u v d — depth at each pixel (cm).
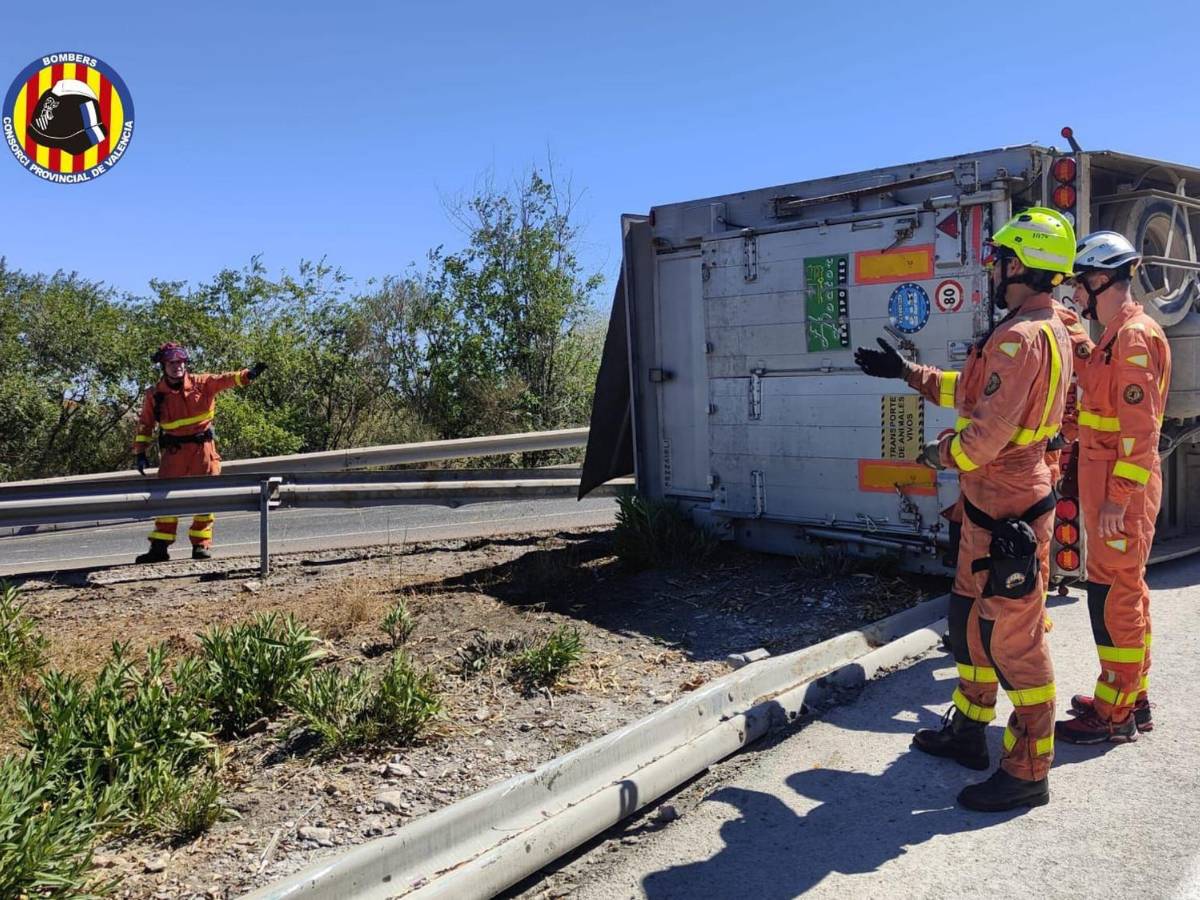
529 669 516
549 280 1767
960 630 409
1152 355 423
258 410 1614
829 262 677
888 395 658
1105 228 668
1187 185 741
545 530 951
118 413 1558
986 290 599
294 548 919
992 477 378
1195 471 795
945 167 623
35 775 359
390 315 1788
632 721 459
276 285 1708
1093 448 435
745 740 446
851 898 326
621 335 850
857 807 389
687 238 779
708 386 764
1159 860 337
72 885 308
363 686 461
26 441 1500
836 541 711
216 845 354
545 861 347
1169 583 681
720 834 374
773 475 729
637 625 615
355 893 311
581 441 1428
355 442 1711
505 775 406
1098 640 431
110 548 1004
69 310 1520
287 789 397
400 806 380
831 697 500
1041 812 376
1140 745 430
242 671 462
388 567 809
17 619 559
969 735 415
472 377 1761
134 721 406
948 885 330
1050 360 364
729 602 655
